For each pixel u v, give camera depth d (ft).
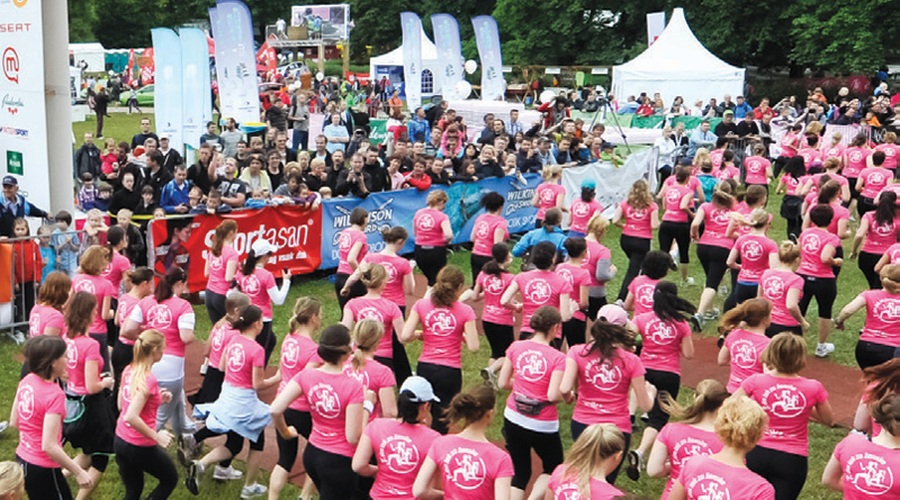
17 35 37.04
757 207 36.55
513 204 55.36
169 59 62.95
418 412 16.67
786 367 19.06
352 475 18.81
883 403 15.88
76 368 21.43
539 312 21.04
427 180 50.34
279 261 43.70
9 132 38.55
